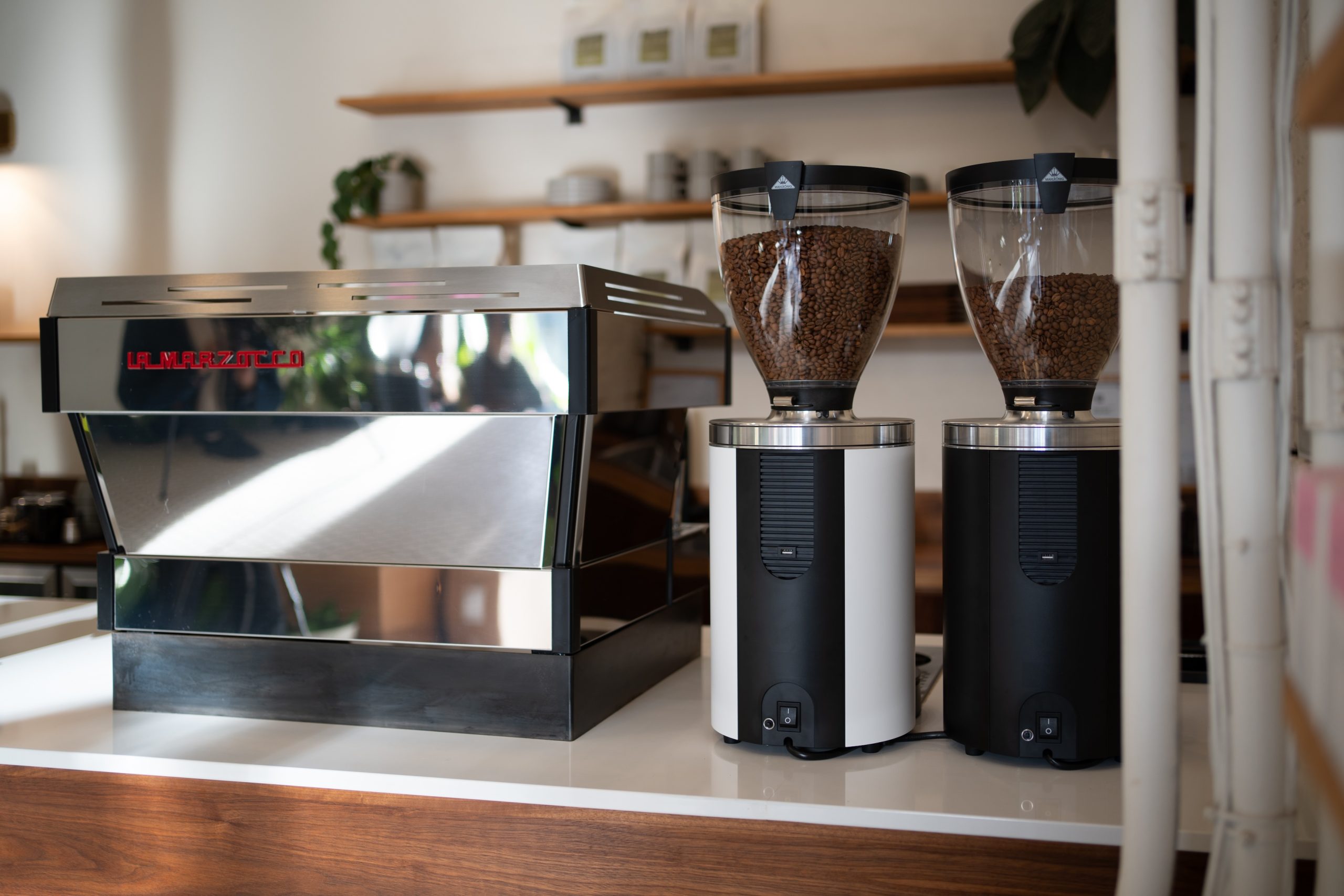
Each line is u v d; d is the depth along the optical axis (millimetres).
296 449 1089
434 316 1035
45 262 3939
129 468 1140
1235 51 670
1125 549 714
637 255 3424
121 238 3883
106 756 1003
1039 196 952
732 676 1007
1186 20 2564
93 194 3898
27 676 1312
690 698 1203
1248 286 670
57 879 1021
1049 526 953
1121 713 958
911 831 859
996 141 3240
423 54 3662
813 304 999
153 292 1109
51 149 3920
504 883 928
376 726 1093
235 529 1124
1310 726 442
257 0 3762
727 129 3439
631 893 906
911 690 1036
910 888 861
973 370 3320
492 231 3514
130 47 3855
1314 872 808
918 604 2744
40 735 1070
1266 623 680
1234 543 683
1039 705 957
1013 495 958
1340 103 378
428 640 1074
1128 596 712
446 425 1043
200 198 3822
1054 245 971
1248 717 685
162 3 3828
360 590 1090
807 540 977
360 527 1088
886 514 993
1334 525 425
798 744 983
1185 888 827
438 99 3424
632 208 3279
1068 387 996
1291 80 675
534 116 3580
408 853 943
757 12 3307
